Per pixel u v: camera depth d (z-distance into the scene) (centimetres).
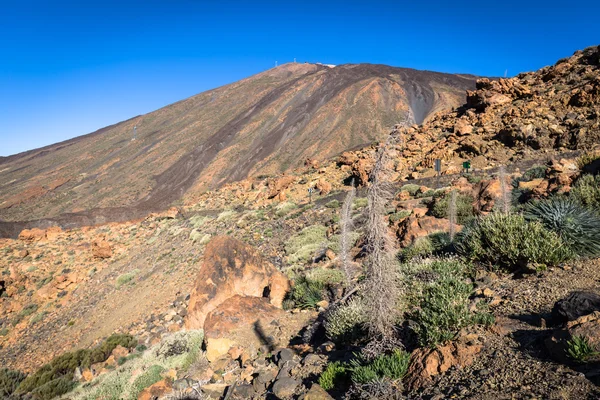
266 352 767
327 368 497
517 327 446
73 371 1530
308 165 5397
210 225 3497
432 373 404
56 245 4603
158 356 1060
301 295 1025
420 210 1526
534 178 1841
